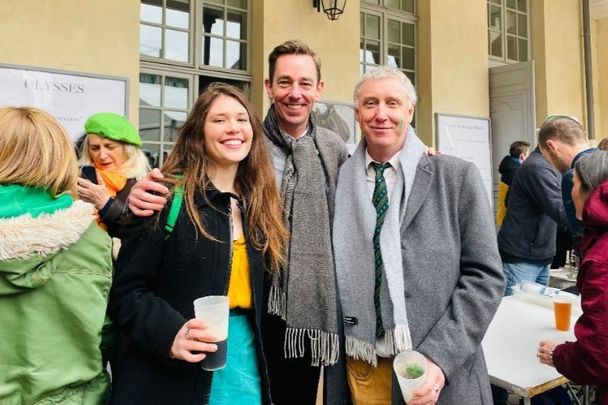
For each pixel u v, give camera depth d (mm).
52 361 1094
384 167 1585
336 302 1566
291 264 1550
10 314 1068
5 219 1018
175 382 1250
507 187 5133
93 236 1169
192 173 1379
